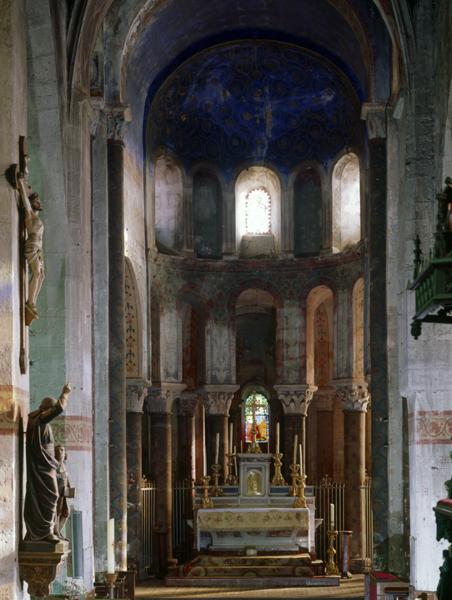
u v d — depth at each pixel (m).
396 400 26.12
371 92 27.31
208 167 36.19
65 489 16.36
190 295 35.53
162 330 34.19
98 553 25.02
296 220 36.28
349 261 34.34
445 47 20.64
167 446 33.88
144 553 32.34
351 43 31.20
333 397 37.84
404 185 22.34
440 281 15.00
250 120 36.06
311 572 29.97
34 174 20.59
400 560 25.66
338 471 37.81
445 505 15.12
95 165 26.77
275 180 36.47
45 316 21.02
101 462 25.56
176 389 34.34
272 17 32.56
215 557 30.30
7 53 15.16
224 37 33.62
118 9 27.28
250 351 41.44
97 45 26.17
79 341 21.36
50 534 15.19
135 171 31.67
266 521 30.80
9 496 14.71
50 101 20.20
